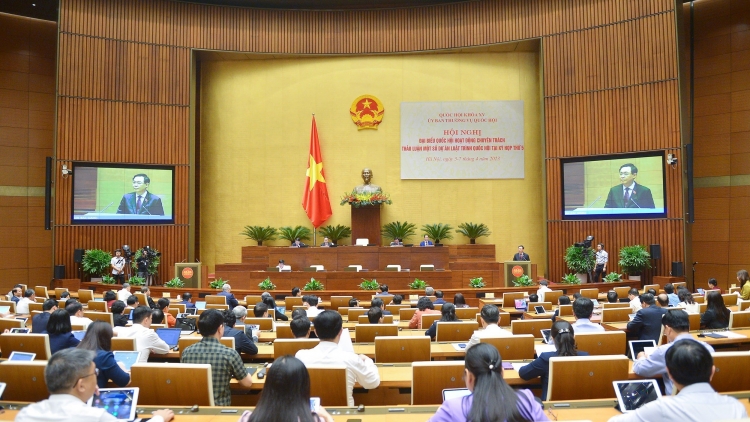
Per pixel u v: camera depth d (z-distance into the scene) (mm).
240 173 18344
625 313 7660
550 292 11086
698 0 16516
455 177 17969
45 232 17547
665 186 14906
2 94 17172
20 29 17578
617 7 15781
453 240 17906
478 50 17984
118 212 16547
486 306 5383
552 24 16672
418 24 18016
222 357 3977
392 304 10195
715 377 3750
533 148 17766
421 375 3824
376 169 18188
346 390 3650
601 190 15875
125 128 16734
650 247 14578
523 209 17703
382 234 17984
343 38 18250
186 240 17141
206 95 18484
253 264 16250
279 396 2391
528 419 2340
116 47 16766
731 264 15734
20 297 11328
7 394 3785
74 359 2742
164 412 3258
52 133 17859
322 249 15359
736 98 15820
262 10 18094
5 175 17062
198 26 17625
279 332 6664
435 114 18078
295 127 18391
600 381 3668
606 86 15867
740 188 15664
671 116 14891
